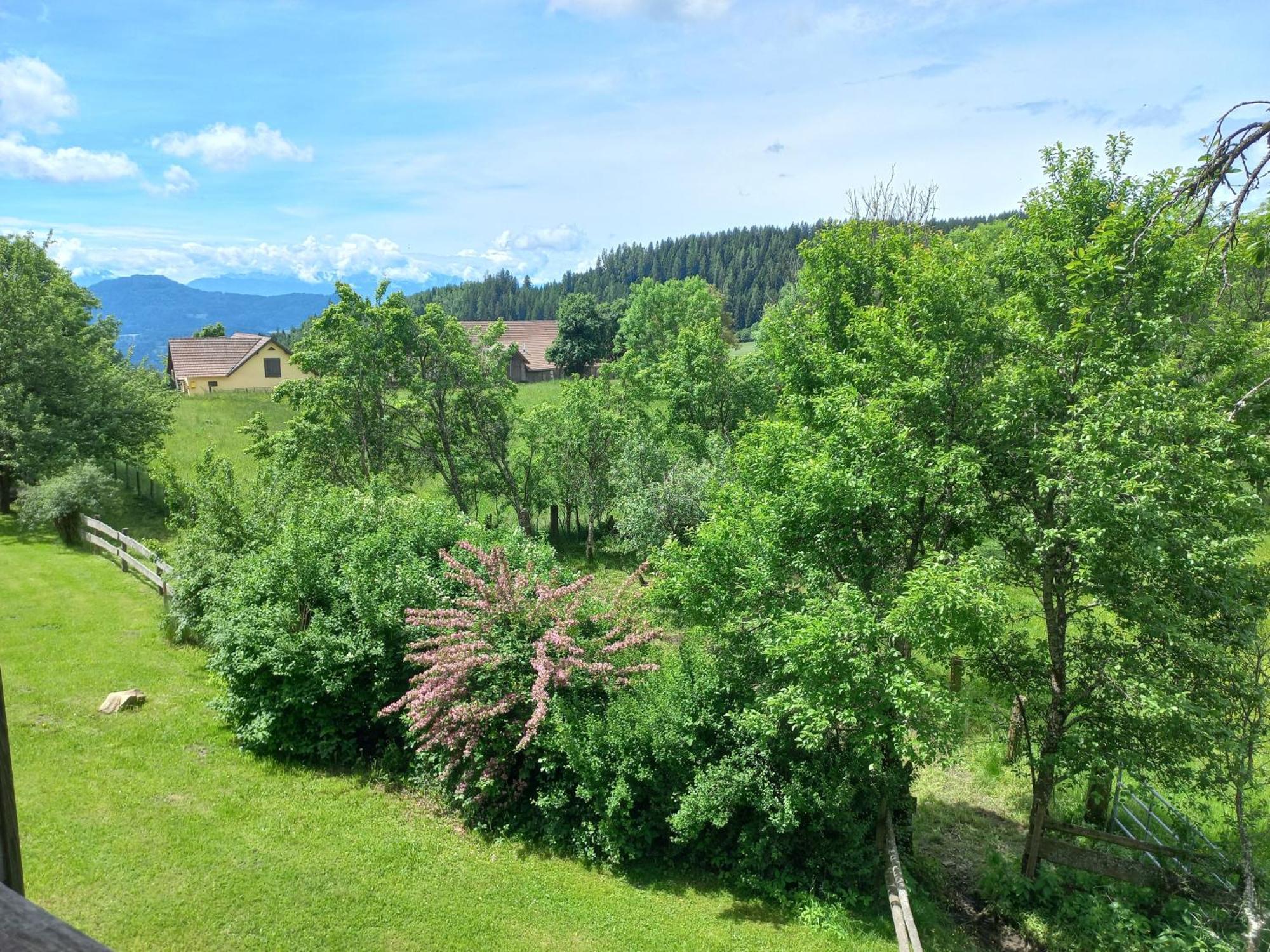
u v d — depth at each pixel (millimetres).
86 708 11547
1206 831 10492
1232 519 8531
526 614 10969
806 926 9008
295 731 11234
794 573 10719
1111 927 9062
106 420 24688
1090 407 8570
